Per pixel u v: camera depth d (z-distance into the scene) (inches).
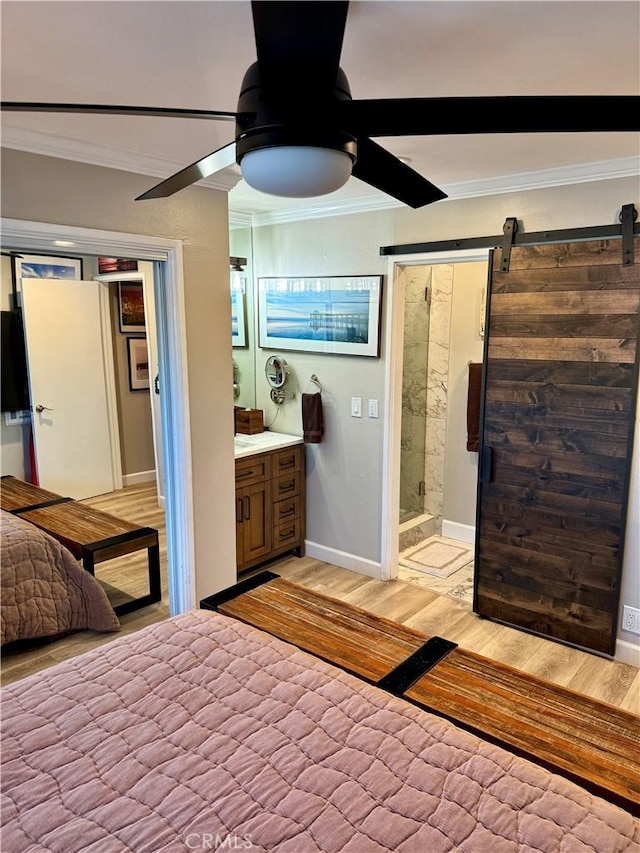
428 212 130.7
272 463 154.4
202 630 74.8
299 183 46.9
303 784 49.8
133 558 153.3
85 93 72.2
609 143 93.5
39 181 88.2
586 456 115.2
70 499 130.8
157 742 54.7
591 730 61.3
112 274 130.6
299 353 161.6
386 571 152.4
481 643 124.1
